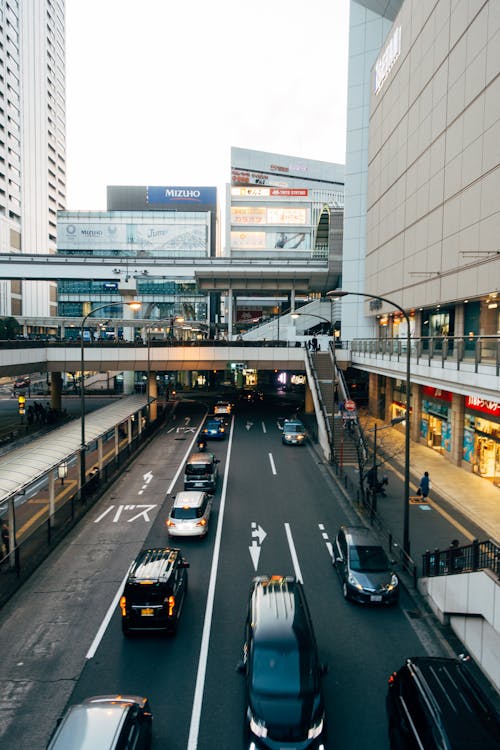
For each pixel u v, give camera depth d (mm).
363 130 52562
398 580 15117
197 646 12469
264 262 64500
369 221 49344
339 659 11961
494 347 17859
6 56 111250
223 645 12516
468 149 26688
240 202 126562
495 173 23750
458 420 30047
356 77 52438
